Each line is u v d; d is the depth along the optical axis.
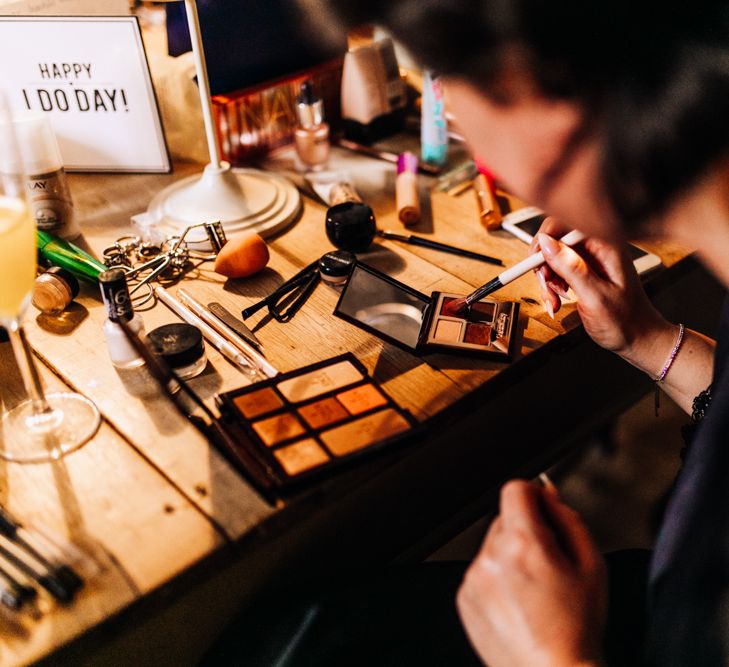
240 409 0.72
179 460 0.69
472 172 1.15
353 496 0.93
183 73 1.11
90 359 0.81
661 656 0.51
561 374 1.17
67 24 1.03
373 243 0.99
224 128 1.15
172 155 1.18
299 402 0.73
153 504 0.66
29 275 0.64
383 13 0.34
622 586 0.80
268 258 0.93
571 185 0.37
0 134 0.90
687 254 0.96
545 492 0.58
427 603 0.78
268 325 0.85
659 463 1.57
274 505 0.65
